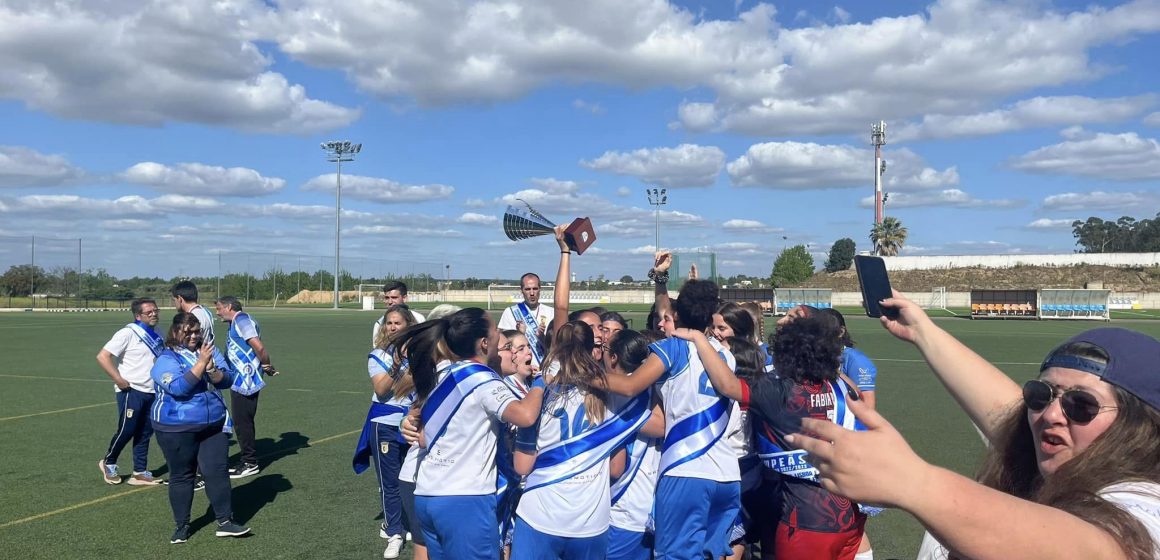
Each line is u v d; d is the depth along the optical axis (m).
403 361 4.42
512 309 7.61
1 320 37.56
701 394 4.17
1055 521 1.03
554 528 3.80
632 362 4.36
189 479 5.82
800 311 4.09
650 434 4.44
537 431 3.91
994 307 44.38
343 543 5.80
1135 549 1.04
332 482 7.59
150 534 5.99
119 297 60.56
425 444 4.04
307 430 10.19
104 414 11.31
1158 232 116.81
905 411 11.24
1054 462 1.31
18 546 5.69
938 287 72.94
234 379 7.88
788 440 1.18
